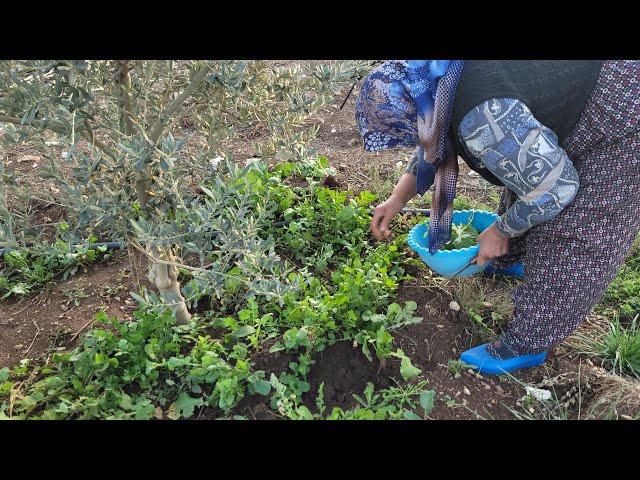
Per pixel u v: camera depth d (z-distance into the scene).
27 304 2.91
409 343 2.60
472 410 2.37
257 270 2.28
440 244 2.47
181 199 2.01
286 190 3.37
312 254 3.16
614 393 2.41
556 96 1.97
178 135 3.68
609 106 1.99
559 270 2.26
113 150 2.08
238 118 2.42
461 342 2.67
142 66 2.03
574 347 2.68
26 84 1.75
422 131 2.01
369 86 2.04
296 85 2.36
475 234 2.82
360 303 2.59
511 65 1.89
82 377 2.35
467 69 1.88
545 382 2.47
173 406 2.27
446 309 2.81
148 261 3.12
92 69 1.92
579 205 2.16
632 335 2.70
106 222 1.99
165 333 2.48
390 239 3.20
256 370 2.43
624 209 2.16
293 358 2.48
